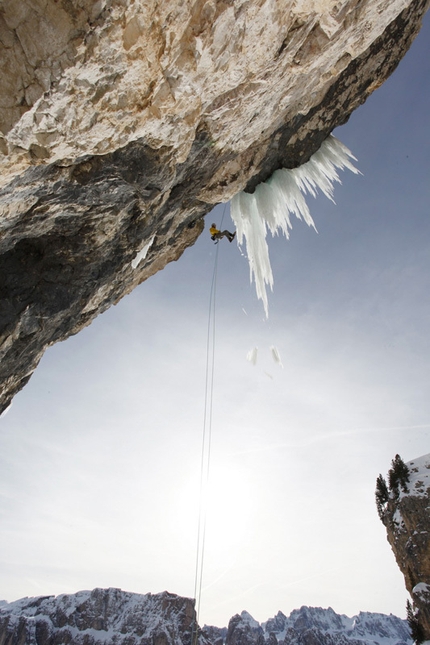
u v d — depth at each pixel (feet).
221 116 15.75
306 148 27.30
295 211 30.45
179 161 15.88
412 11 21.81
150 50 9.81
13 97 9.11
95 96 10.19
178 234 27.66
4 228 16.44
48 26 8.30
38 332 21.57
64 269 20.43
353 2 12.80
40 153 10.91
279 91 16.44
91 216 18.42
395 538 120.88
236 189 25.70
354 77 23.59
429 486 121.70
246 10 10.37
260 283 32.65
